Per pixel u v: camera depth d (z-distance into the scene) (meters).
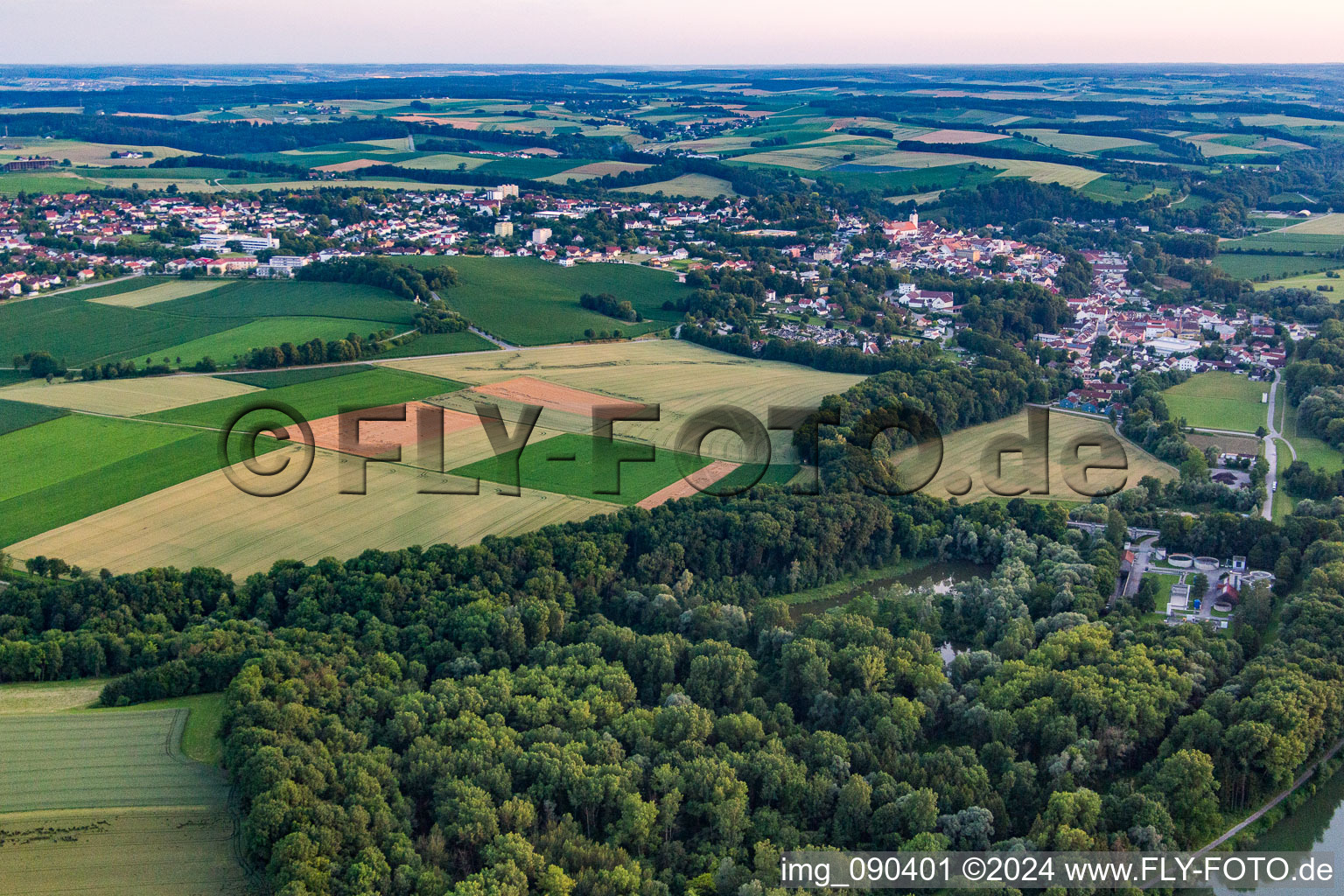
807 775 155.62
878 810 148.88
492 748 155.25
